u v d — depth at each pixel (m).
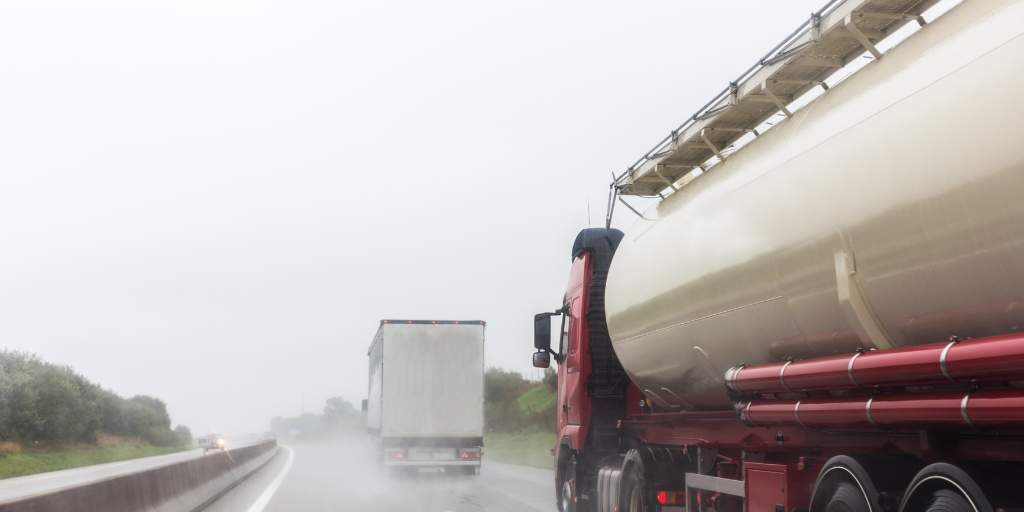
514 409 46.62
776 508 6.25
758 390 6.37
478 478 23.64
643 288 8.86
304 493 18.48
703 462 7.98
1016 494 3.82
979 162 4.14
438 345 23.70
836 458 5.17
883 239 4.89
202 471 16.23
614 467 10.21
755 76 6.38
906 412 4.59
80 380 58.62
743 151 7.16
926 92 4.62
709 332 7.46
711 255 7.17
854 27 5.23
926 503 4.35
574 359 11.92
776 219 6.09
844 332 5.54
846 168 5.25
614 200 10.29
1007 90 4.02
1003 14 4.28
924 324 4.87
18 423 40.56
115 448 53.38
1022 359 3.64
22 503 6.74
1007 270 4.12
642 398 11.26
